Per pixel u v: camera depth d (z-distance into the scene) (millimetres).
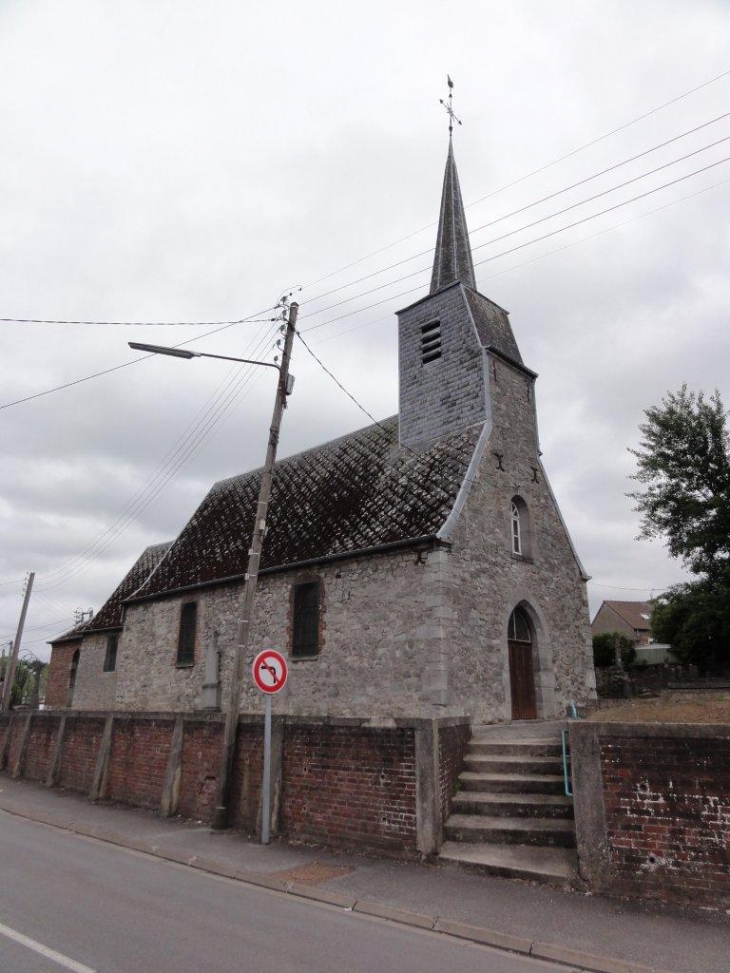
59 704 30641
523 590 16844
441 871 8008
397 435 20156
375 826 8938
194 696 19609
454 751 9766
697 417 27531
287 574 17641
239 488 25562
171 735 12555
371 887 7449
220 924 6172
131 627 23328
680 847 6902
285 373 12625
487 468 16781
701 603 25625
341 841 9234
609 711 14297
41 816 12398
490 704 14711
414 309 20625
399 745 9008
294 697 16359
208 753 11688
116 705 22719
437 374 19188
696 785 6969
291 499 21172
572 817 8570
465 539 15242
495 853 8156
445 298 19781
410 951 5680
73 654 30922
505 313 20875
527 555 17578
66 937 5648
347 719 9633
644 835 7090
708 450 27125
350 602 15820
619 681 25234
